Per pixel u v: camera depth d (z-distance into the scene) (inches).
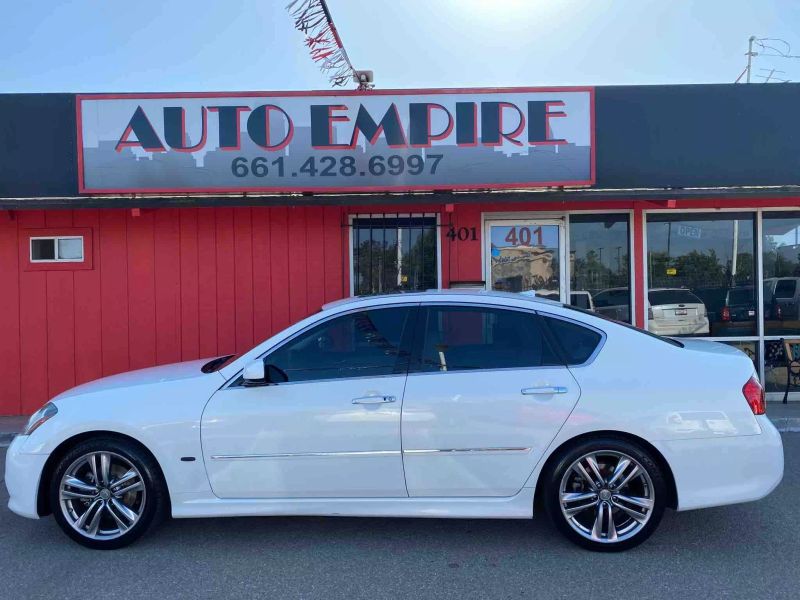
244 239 327.0
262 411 160.7
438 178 301.4
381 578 150.5
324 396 161.0
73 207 300.7
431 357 164.4
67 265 323.3
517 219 332.5
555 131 300.7
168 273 325.1
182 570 155.3
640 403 157.4
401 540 171.6
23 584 149.1
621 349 163.3
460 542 170.1
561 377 160.2
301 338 168.1
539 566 155.5
